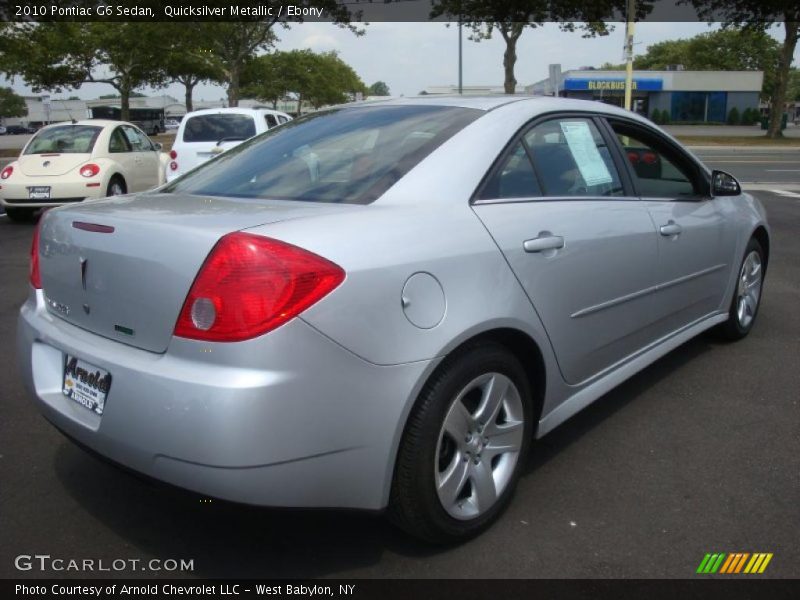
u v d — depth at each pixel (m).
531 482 3.06
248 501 2.08
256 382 2.02
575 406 3.12
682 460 3.25
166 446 2.11
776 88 36.38
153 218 2.36
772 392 4.05
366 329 2.17
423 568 2.47
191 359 2.11
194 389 2.05
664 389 4.11
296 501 2.15
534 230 2.79
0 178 10.41
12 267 7.60
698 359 4.60
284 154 3.12
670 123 53.59
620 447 3.38
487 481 2.62
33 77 36.03
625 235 3.29
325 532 2.69
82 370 2.45
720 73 52.53
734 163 22.28
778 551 2.56
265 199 2.72
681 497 2.93
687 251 3.87
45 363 2.67
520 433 2.76
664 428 3.59
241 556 2.54
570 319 2.95
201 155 12.27
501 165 2.85
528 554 2.55
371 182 2.66
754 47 73.50
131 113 69.25
